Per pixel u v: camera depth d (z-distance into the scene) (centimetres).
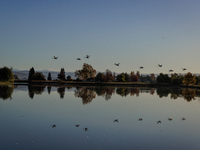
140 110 3556
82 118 2847
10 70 10488
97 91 7275
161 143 1966
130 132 2277
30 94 5616
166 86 12262
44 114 3036
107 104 4128
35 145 1842
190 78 12069
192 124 2661
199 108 3884
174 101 4881
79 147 1825
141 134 2217
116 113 3241
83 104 4044
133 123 2653
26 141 1931
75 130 2295
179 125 2608
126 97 5509
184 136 2177
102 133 2217
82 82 12794
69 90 7406
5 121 2592
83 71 14100
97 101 4544
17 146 1808
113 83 12731
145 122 2719
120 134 2198
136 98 5344
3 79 10244
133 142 1977
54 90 7225
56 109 3444
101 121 2714
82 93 6331
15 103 3959
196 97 5875
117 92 7062
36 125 2453
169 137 2139
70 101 4428
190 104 4406
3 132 2167
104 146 1862
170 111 3534
